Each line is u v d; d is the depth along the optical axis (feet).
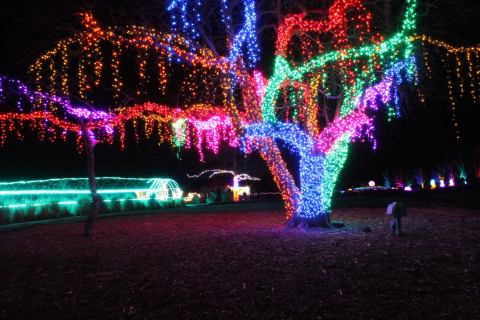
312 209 41.73
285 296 19.33
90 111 42.83
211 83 44.93
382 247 30.09
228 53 41.47
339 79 43.96
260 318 16.79
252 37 37.86
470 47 35.29
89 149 42.80
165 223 52.65
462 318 16.17
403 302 18.07
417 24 37.09
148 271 24.85
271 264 25.64
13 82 39.60
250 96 40.75
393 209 35.68
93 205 42.37
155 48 35.94
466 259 25.44
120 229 46.78
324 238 35.04
